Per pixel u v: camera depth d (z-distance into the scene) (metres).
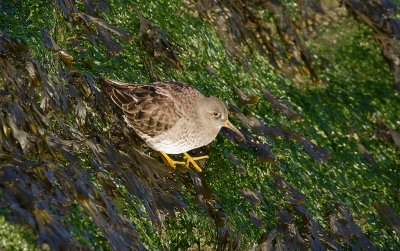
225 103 13.16
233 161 12.11
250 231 11.30
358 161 13.76
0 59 10.64
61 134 10.65
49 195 9.56
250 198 11.77
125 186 10.54
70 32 12.22
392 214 13.07
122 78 11.98
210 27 13.84
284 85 14.41
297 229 11.65
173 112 11.36
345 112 14.59
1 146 9.90
